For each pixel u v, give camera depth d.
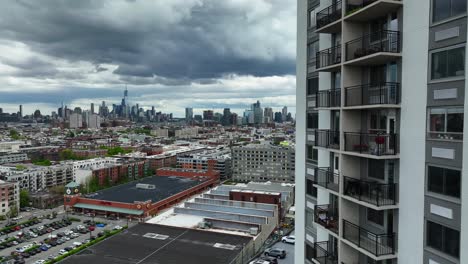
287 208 136.88
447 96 18.59
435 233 19.70
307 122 32.44
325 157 29.39
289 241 95.25
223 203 121.44
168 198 161.00
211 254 73.19
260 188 149.25
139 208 145.50
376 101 23.78
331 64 26.88
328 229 27.06
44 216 150.00
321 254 30.11
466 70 17.58
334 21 25.77
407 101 21.14
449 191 18.75
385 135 21.91
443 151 18.92
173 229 88.06
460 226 18.05
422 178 20.31
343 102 24.77
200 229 93.69
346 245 25.38
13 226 134.00
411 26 20.80
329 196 29.33
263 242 97.88
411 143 20.92
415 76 20.52
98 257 70.19
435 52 19.33
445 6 18.81
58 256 100.44
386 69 23.25
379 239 23.47
